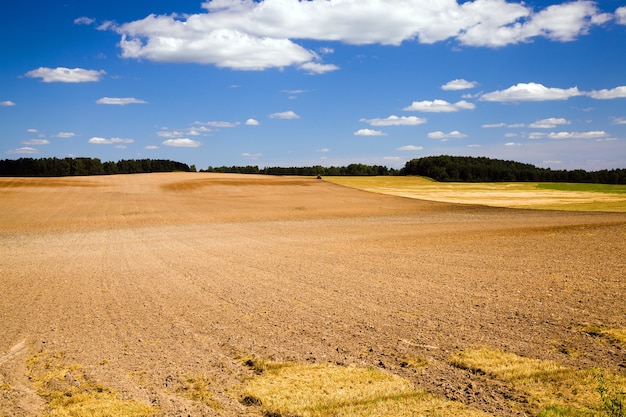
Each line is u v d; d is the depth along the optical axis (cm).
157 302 1300
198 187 7169
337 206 5419
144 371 785
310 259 2028
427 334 936
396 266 1775
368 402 639
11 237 3175
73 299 1363
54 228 3672
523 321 998
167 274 1758
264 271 1756
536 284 1350
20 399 683
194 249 2498
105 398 678
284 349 878
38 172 11756
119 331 1027
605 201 5788
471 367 752
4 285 1599
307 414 612
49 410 645
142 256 2280
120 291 1466
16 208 4925
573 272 1489
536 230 2814
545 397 635
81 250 2552
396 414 602
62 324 1095
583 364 747
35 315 1184
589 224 3014
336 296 1304
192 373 773
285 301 1263
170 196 6206
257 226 3725
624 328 914
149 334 999
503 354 801
